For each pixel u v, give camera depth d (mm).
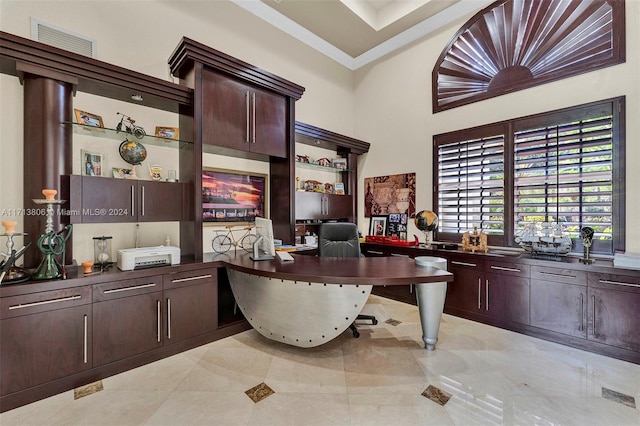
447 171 3766
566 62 2865
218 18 3299
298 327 2268
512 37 3219
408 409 1678
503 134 3273
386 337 2668
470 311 3096
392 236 4074
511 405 1709
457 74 3680
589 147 2736
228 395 1807
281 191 3500
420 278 1983
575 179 2811
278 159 3514
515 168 3193
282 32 3953
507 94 3250
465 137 3590
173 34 2945
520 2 3154
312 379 1983
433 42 3924
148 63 2777
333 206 4246
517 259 2762
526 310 2711
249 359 2260
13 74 2100
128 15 2672
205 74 2660
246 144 2973
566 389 1862
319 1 3590
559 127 2895
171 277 2320
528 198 3104
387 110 4473
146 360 2186
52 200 1925
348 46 4562
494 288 2920
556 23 2939
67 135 2133
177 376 2020
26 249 2006
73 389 1872
